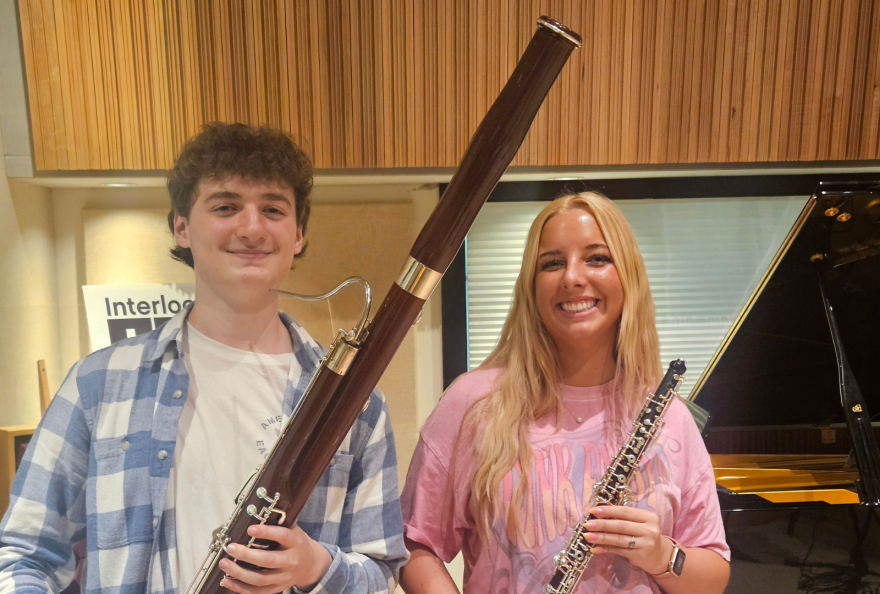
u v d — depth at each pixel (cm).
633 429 107
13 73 158
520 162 177
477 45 170
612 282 111
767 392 207
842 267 172
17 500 84
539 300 115
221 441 94
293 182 96
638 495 108
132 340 97
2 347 115
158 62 161
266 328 100
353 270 188
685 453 115
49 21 157
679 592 107
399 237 190
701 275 203
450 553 117
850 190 147
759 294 177
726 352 194
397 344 80
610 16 172
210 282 93
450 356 197
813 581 161
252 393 97
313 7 165
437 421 119
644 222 200
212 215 90
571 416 116
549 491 106
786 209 200
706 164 180
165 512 88
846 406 175
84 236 179
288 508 81
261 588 80
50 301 177
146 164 163
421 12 168
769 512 161
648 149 177
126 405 91
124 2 159
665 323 204
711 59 175
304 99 167
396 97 170
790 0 175
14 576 79
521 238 198
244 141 91
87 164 161
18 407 116
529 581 104
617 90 175
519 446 110
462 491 113
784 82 178
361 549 98
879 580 161
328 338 163
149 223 180
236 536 80
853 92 179
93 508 86
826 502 167
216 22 162
